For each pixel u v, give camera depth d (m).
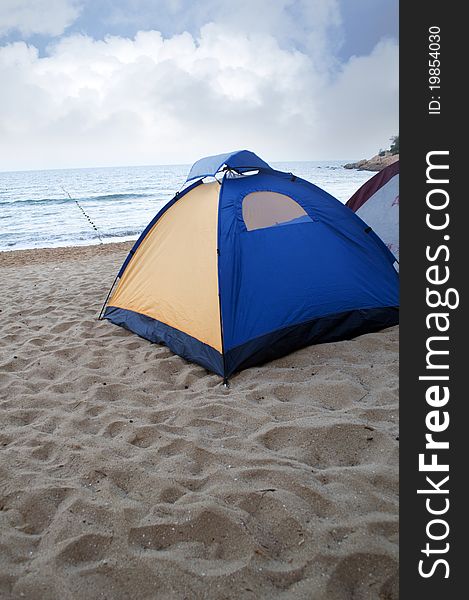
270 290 4.05
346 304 4.31
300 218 4.52
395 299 4.50
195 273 4.24
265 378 3.65
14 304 6.46
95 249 12.65
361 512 2.12
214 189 4.64
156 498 2.29
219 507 2.16
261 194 4.49
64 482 2.43
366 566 1.84
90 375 3.85
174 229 4.80
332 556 1.87
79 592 1.74
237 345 3.83
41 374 4.00
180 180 55.09
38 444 2.84
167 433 2.91
